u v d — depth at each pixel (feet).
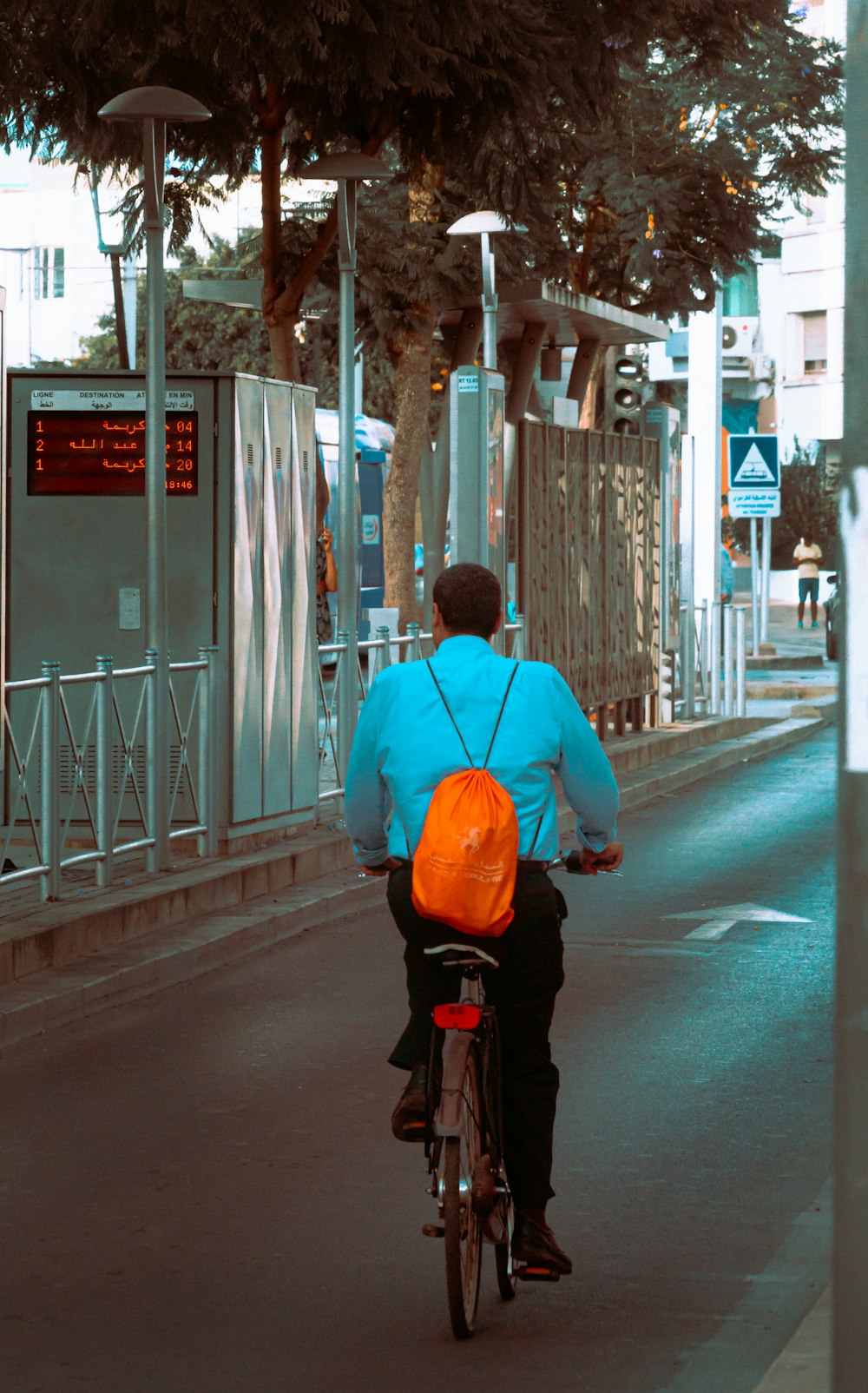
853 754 14.07
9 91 66.23
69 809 45.75
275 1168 29.30
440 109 69.41
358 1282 24.48
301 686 57.41
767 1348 22.21
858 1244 13.82
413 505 107.86
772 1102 33.12
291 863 53.11
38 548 54.80
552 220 93.50
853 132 14.08
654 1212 27.25
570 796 24.32
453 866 22.27
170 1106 32.83
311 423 58.90
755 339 280.31
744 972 44.37
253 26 57.62
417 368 106.01
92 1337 22.56
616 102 72.43
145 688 49.26
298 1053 36.55
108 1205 27.58
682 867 60.49
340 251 63.93
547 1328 22.97
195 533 53.67
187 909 47.14
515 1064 23.94
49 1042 37.27
